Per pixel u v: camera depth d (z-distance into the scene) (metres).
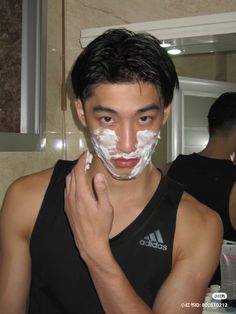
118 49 0.49
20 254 0.62
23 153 1.02
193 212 0.61
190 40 1.01
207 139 0.99
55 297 0.61
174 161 0.99
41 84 1.06
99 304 0.59
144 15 1.08
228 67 0.99
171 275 0.58
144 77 0.48
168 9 1.05
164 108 0.54
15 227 0.62
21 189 0.63
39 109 1.07
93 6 1.13
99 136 0.51
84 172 0.51
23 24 1.04
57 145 1.15
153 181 0.63
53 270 0.60
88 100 0.51
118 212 0.60
